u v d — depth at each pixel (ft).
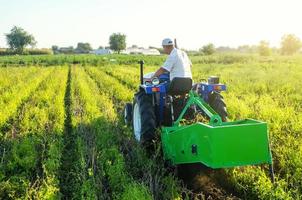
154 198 17.03
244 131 16.43
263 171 18.67
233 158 16.30
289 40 287.69
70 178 20.44
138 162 21.04
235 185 18.52
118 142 25.35
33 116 34.73
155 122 22.58
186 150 18.04
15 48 341.21
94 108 34.96
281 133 25.54
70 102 42.06
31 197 17.65
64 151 24.63
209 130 16.22
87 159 21.71
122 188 18.01
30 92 50.16
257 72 73.15
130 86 56.08
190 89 21.90
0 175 19.53
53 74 79.30
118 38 372.58
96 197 16.51
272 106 33.50
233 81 58.34
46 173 19.38
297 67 91.04
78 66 123.24
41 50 333.42
